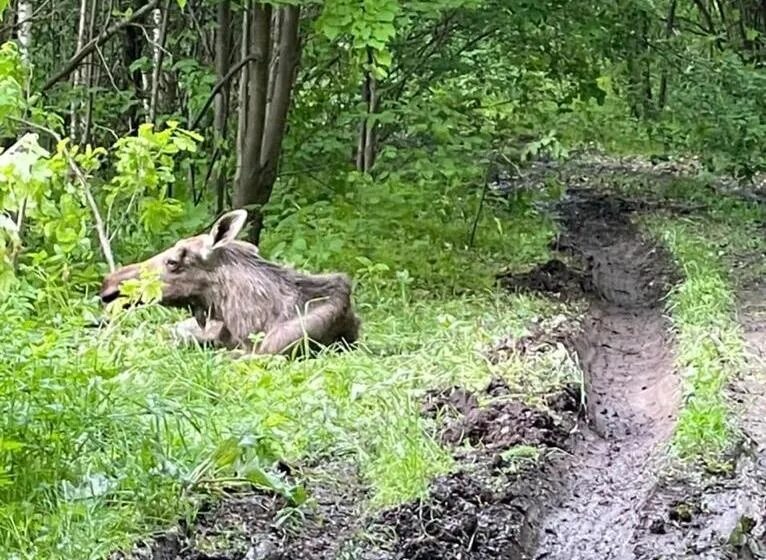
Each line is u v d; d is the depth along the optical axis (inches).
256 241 378.3
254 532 199.3
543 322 323.3
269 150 382.6
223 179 400.2
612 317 364.8
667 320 342.0
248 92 386.3
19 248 260.8
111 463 197.5
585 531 221.9
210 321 284.0
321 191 431.8
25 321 251.8
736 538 213.5
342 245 367.6
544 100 465.4
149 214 305.6
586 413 267.6
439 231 423.2
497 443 241.4
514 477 228.2
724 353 293.3
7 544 176.7
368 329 305.0
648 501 225.1
